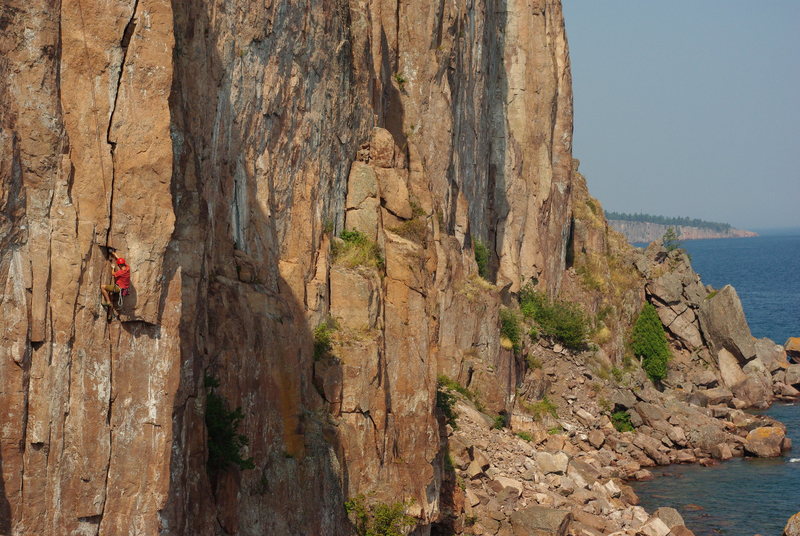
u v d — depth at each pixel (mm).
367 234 30984
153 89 16156
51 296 15055
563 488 41531
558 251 68938
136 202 15953
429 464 30188
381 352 28594
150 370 16250
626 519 40750
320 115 28969
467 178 54406
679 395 67625
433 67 45469
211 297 21078
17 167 14633
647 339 71812
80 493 15383
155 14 16156
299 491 23047
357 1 33500
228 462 20203
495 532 35625
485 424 43844
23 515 14719
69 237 15219
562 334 61656
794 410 69438
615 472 50406
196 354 18172
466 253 51719
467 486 37469
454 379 45312
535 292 64500
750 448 56250
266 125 25438
